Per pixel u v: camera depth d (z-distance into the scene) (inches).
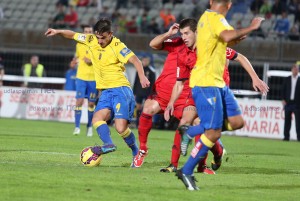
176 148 963.3
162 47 1023.0
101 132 1007.6
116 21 2719.0
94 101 1731.1
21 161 1027.9
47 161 1047.6
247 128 2153.1
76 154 1184.8
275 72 2161.7
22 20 3024.1
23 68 2439.7
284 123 2069.4
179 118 1034.1
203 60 792.3
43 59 2615.7
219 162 983.6
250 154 1411.2
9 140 1427.2
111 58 1027.9
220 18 781.9
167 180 868.6
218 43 785.6
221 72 796.6
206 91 787.4
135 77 2162.9
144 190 780.0
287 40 2346.2
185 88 1018.1
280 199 768.3
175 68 1027.9
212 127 784.3
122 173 916.6
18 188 755.4
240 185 866.8
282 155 1443.2
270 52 2342.5
